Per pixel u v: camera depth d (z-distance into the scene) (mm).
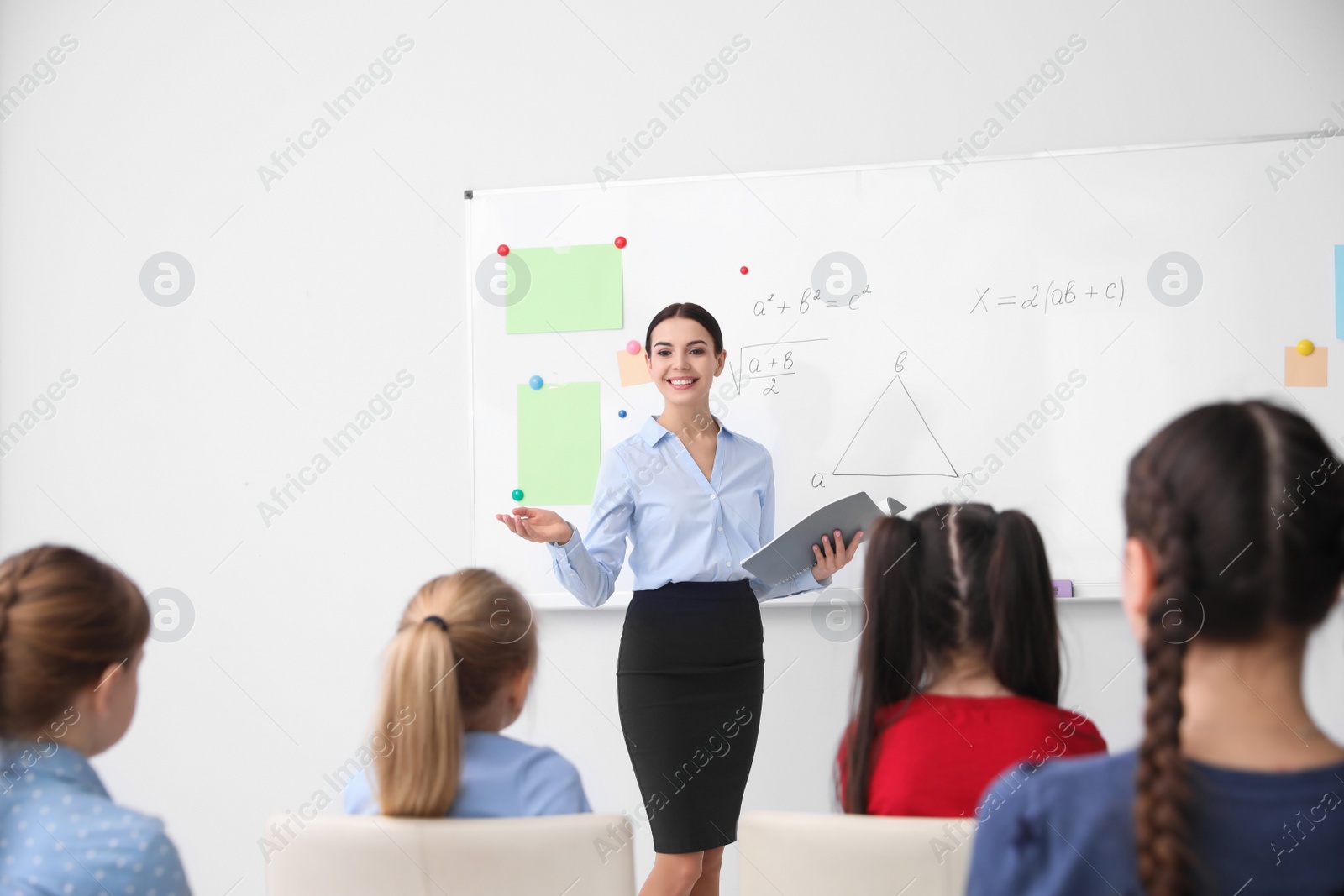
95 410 2531
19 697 1029
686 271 2371
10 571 1071
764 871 984
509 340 2422
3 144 2566
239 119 2520
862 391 2311
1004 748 1074
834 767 1247
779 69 2369
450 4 2473
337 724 2457
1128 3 2275
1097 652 2229
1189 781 710
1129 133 2271
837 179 2326
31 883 957
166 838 1008
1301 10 2229
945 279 2293
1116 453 2236
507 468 2418
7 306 2557
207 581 2494
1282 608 714
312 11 2512
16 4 2564
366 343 2479
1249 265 2209
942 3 2324
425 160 2473
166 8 2543
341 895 1034
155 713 2488
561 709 2389
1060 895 743
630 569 2311
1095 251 2250
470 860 1005
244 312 2512
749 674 2037
